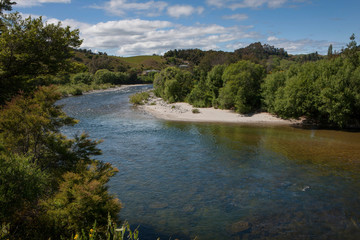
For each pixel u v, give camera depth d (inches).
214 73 1743.4
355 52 1251.8
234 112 1540.4
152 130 1114.7
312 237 350.0
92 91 3336.6
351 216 403.2
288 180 552.7
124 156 735.1
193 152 775.7
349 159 696.4
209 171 612.7
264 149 805.9
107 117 1456.7
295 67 1369.3
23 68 435.5
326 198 466.3
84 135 388.2
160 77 2407.7
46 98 354.3
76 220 240.5
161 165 658.2
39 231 229.0
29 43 407.2
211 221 393.1
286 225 379.6
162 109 1723.7
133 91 3297.2
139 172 608.1
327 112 1117.7
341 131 1082.7
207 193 493.0
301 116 1346.0
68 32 458.9
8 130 318.3
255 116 1430.9
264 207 435.5
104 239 232.5
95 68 5211.6
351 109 1048.8
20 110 329.1
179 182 547.5
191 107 1760.6
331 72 1120.2
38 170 246.4
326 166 641.0
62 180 285.7
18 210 224.5
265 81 1486.2
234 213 416.8
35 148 333.7
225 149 807.7
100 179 294.8
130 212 420.8
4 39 383.6
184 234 358.6
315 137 976.9
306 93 1142.3
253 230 367.2
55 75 490.3
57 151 344.8
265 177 571.5
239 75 1465.3
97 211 255.6
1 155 241.1
